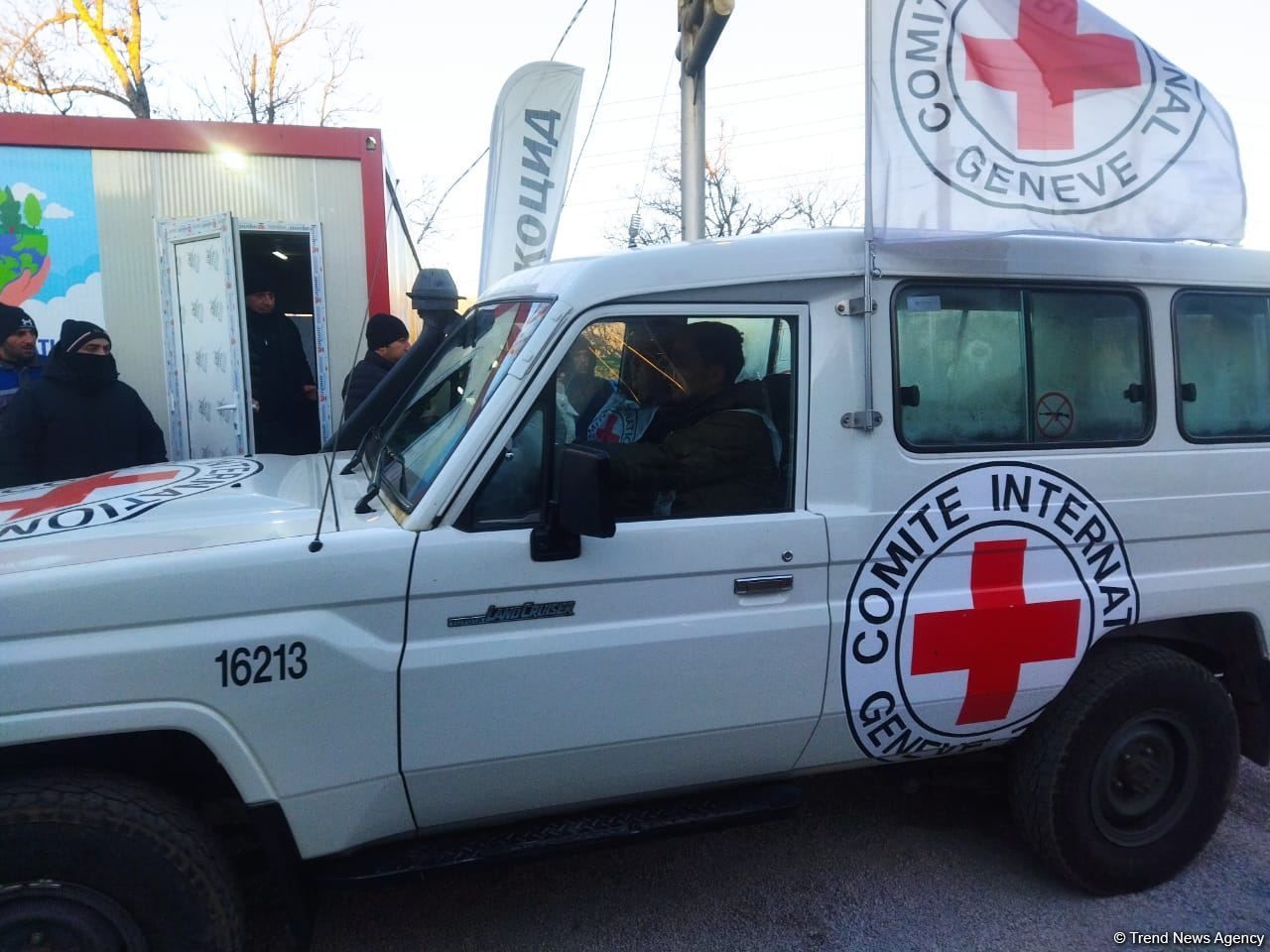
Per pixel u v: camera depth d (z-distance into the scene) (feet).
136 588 7.55
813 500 9.37
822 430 9.37
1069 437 10.28
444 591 8.18
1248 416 11.16
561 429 8.70
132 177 22.94
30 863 7.25
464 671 8.24
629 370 9.12
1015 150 9.64
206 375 22.89
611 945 10.00
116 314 23.12
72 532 8.57
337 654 7.92
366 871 8.43
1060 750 10.43
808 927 10.33
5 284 22.49
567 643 8.52
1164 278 10.68
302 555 7.93
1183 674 10.71
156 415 23.58
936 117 9.50
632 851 11.91
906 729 9.88
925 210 9.46
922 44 9.49
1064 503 10.09
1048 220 9.62
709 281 9.05
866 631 9.45
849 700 9.52
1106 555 10.32
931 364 9.74
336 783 8.11
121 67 59.82
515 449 8.52
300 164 23.77
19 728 7.27
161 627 7.63
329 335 24.12
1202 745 10.96
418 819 8.56
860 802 13.21
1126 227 9.82
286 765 7.94
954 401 9.83
